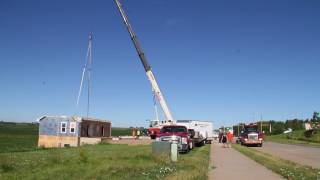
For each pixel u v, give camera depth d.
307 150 45.22
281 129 117.94
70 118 47.56
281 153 39.00
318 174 18.80
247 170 21.52
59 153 27.39
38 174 15.97
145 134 74.50
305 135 86.38
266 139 88.62
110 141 50.72
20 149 33.97
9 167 17.53
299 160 30.22
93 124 51.94
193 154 32.62
